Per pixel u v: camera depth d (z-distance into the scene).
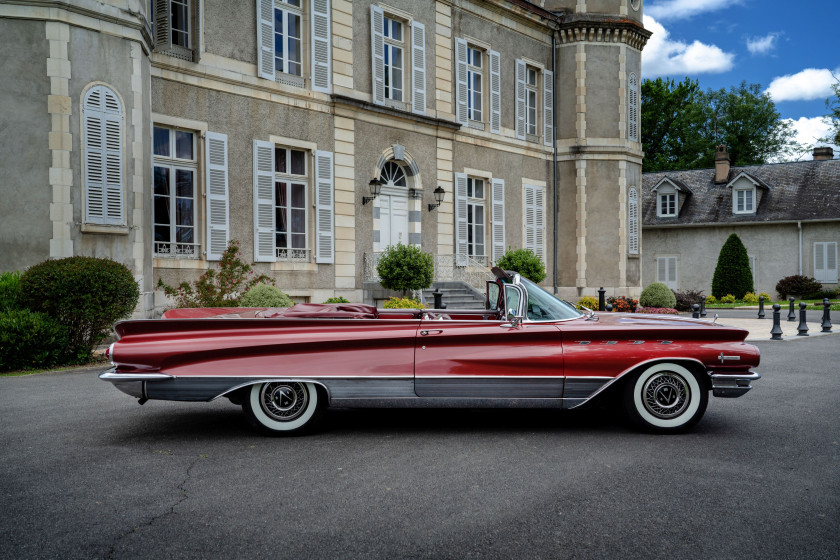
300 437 5.15
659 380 5.27
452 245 18.44
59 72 9.86
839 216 30.31
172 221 12.52
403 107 17.17
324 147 15.12
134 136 10.72
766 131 50.06
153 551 3.03
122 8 10.50
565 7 22.09
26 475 4.14
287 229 14.59
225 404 6.49
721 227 33.31
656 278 34.84
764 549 3.07
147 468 4.30
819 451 4.75
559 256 22.14
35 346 8.59
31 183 9.77
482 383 5.14
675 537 3.20
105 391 7.07
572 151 21.81
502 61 20.14
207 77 12.91
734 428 5.49
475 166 19.23
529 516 3.46
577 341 5.22
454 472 4.22
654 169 46.56
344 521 3.39
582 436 5.20
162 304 12.04
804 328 14.53
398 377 5.11
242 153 13.54
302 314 5.51
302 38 14.85
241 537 3.19
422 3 17.59
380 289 15.80
